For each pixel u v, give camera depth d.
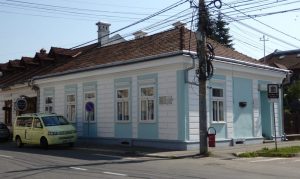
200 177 12.62
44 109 32.00
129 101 24.94
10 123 37.59
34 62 40.78
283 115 30.44
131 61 24.16
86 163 16.67
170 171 14.04
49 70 35.22
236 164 16.28
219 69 24.30
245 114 26.12
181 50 21.83
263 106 28.30
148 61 23.36
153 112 23.52
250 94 26.62
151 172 13.80
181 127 21.95
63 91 30.09
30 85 32.94
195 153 20.16
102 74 26.64
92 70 27.05
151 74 23.67
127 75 25.12
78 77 28.42
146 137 23.80
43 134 24.48
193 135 22.34
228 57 25.59
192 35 25.38
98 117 27.12
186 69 22.12
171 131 22.41
